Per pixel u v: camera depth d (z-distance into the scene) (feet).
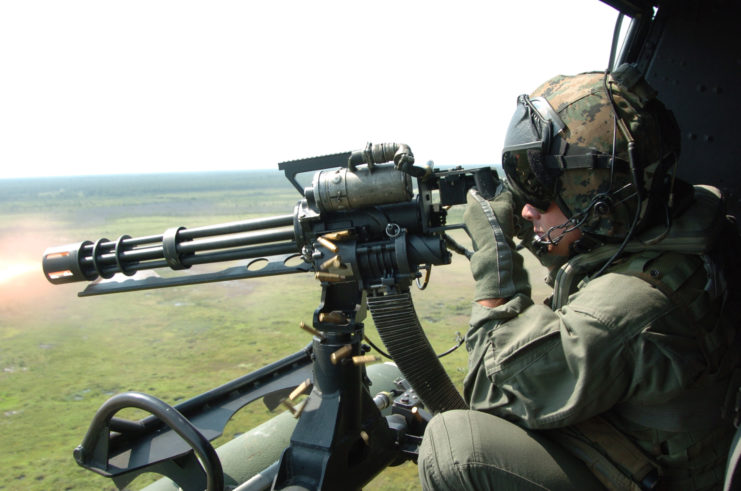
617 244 4.34
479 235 4.86
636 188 3.92
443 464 4.38
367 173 5.63
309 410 5.91
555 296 4.88
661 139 4.13
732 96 6.61
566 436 4.40
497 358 4.35
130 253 7.11
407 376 6.10
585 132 4.16
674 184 4.27
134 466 5.61
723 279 3.96
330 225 6.06
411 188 5.69
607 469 4.17
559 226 4.51
